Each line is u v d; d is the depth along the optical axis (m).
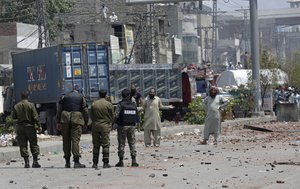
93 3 165.12
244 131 71.69
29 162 44.22
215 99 55.41
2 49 138.75
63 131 39.47
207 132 55.12
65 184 31.97
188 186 30.52
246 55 154.75
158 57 158.12
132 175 34.62
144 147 53.62
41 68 83.50
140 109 67.56
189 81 96.31
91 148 55.62
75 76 78.50
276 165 38.16
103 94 39.09
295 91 108.44
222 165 38.78
